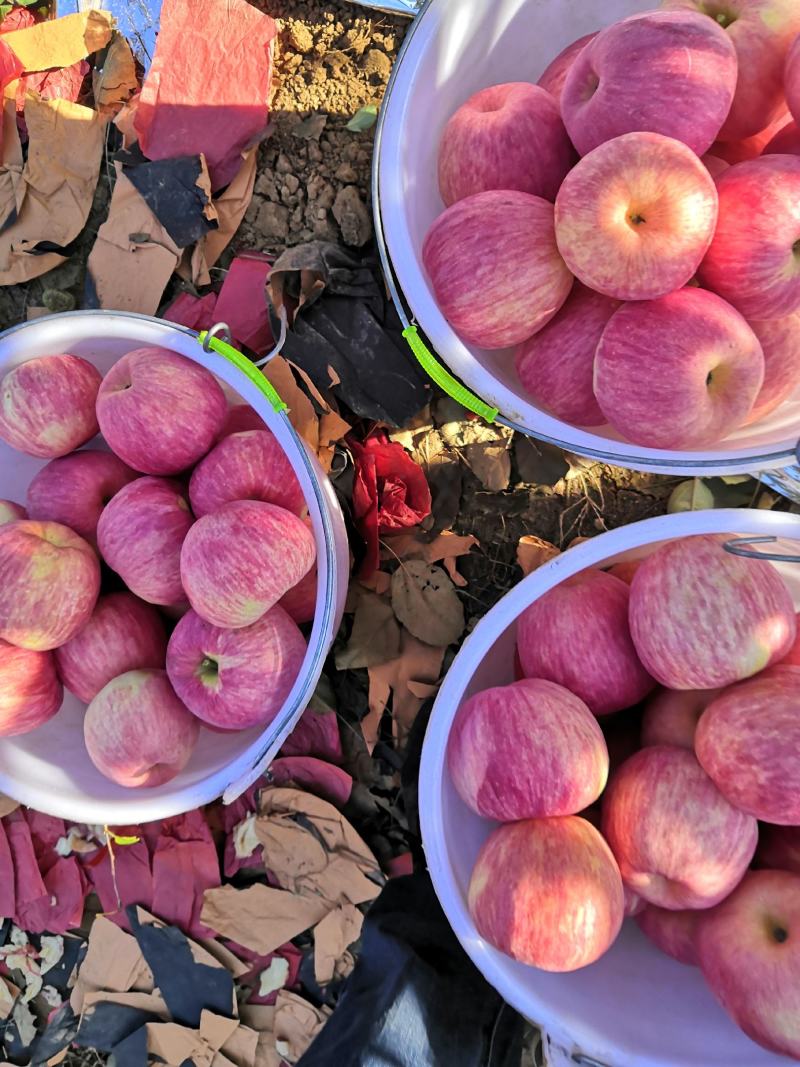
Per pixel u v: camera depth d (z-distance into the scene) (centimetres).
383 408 60
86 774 53
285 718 46
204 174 61
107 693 50
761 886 42
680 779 42
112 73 65
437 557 61
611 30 41
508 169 45
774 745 39
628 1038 42
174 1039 62
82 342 52
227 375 48
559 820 43
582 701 45
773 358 44
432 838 44
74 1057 65
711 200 38
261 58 62
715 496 58
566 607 46
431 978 54
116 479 53
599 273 39
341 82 63
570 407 47
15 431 50
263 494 50
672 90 39
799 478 53
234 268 62
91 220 65
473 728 43
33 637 48
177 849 64
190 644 48
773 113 45
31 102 64
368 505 59
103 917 65
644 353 40
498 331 45
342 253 61
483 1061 53
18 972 66
